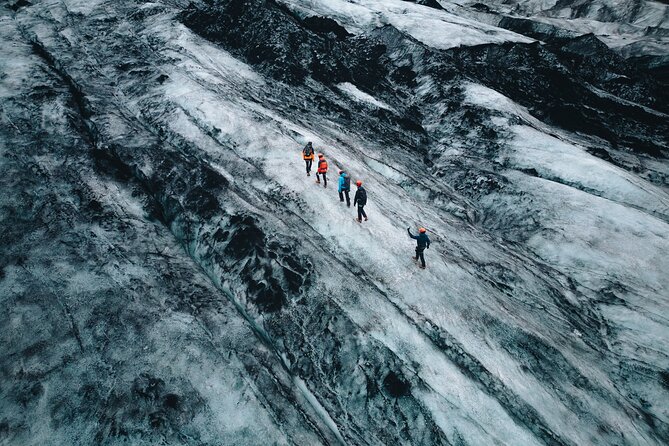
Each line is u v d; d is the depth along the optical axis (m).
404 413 10.56
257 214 15.38
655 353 14.59
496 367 11.76
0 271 13.18
